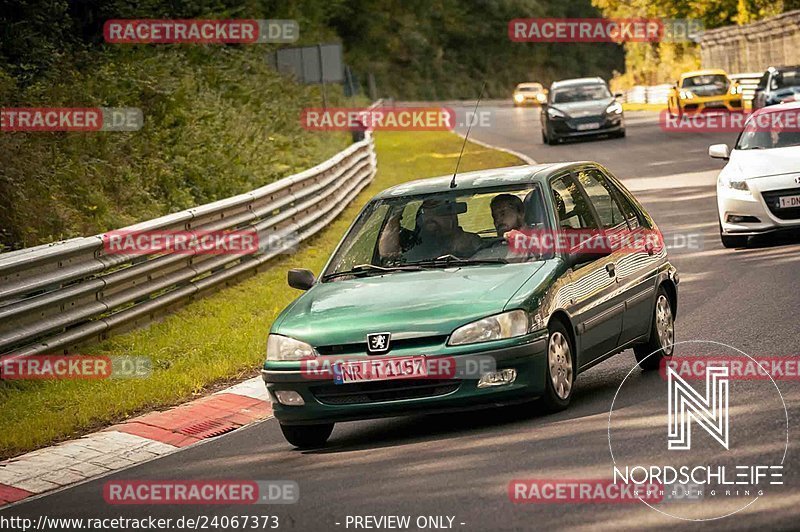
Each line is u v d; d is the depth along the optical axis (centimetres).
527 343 2633
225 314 4578
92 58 8325
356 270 2984
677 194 7231
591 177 3206
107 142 6794
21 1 8006
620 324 3020
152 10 10169
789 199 4988
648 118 14975
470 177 3102
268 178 8162
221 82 10400
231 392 3441
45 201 5691
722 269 4669
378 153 13488
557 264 2823
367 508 2134
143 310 4381
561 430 2539
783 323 3494
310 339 2700
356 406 2652
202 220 5000
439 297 2706
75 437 3155
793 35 17275
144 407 3381
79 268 4006
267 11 17125
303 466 2578
